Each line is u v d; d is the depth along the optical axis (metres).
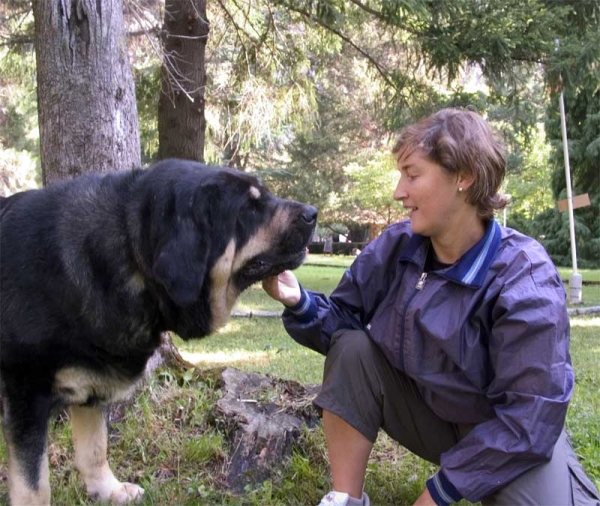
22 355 2.72
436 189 2.46
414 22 9.09
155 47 6.11
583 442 3.67
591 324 9.38
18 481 2.73
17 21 9.06
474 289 2.48
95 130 3.75
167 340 4.20
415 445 2.91
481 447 2.35
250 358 6.61
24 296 2.73
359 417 2.80
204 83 8.84
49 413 2.83
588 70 9.50
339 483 2.81
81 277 2.76
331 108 25.52
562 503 2.36
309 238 3.02
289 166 27.72
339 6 8.88
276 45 9.33
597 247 21.69
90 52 3.71
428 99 9.86
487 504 2.54
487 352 2.50
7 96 17.78
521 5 9.06
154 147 11.33
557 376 2.32
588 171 21.72
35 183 21.88
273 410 3.66
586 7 9.79
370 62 10.07
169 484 3.21
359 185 27.25
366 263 2.92
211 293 2.89
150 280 2.81
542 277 2.42
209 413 3.60
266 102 9.45
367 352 2.80
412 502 3.13
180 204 2.73
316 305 3.00
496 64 9.18
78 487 3.22
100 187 2.96
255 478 3.26
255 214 2.94
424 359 2.60
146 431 3.57
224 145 10.96
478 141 2.42
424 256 2.66
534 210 27.83
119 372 2.94
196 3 8.37
